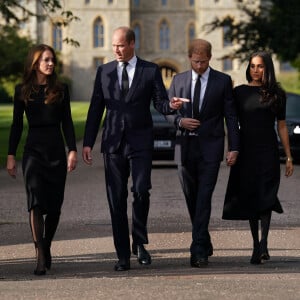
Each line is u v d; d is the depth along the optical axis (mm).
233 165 17328
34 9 187875
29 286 13688
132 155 16609
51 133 16359
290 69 190250
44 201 16188
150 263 16594
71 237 20453
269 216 17109
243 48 79562
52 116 16344
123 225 16469
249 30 79000
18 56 94188
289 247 18719
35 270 15609
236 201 17266
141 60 16844
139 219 16625
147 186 16516
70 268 16391
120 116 16641
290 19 76250
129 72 16734
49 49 16391
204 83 17141
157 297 12305
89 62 192000
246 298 12195
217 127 17156
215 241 19609
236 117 17172
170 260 17266
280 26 76625
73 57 191875
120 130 16625
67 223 22984
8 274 15703
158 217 24000
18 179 36219
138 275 15273
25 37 128250
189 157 17141
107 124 16766
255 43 79000
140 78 16672
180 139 17219
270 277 14703
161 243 19438
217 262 16891
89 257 17766
